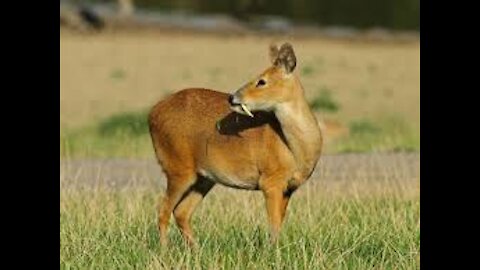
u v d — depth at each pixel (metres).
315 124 15.59
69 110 42.53
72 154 28.08
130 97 47.22
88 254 14.94
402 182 21.06
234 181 16.06
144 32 73.69
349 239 15.60
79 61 59.66
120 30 73.75
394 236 15.62
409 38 75.25
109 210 17.66
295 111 15.40
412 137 31.70
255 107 15.32
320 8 86.94
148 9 88.56
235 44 69.88
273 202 15.67
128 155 28.03
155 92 49.06
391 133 33.25
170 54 64.00
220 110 16.09
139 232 16.30
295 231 16.28
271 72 15.34
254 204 18.08
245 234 15.82
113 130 33.75
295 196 19.88
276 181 15.67
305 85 51.28
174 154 16.44
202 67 58.50
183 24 76.00
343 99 46.66
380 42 73.69
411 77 56.00
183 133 16.30
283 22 81.75
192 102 16.38
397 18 86.19
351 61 62.59
